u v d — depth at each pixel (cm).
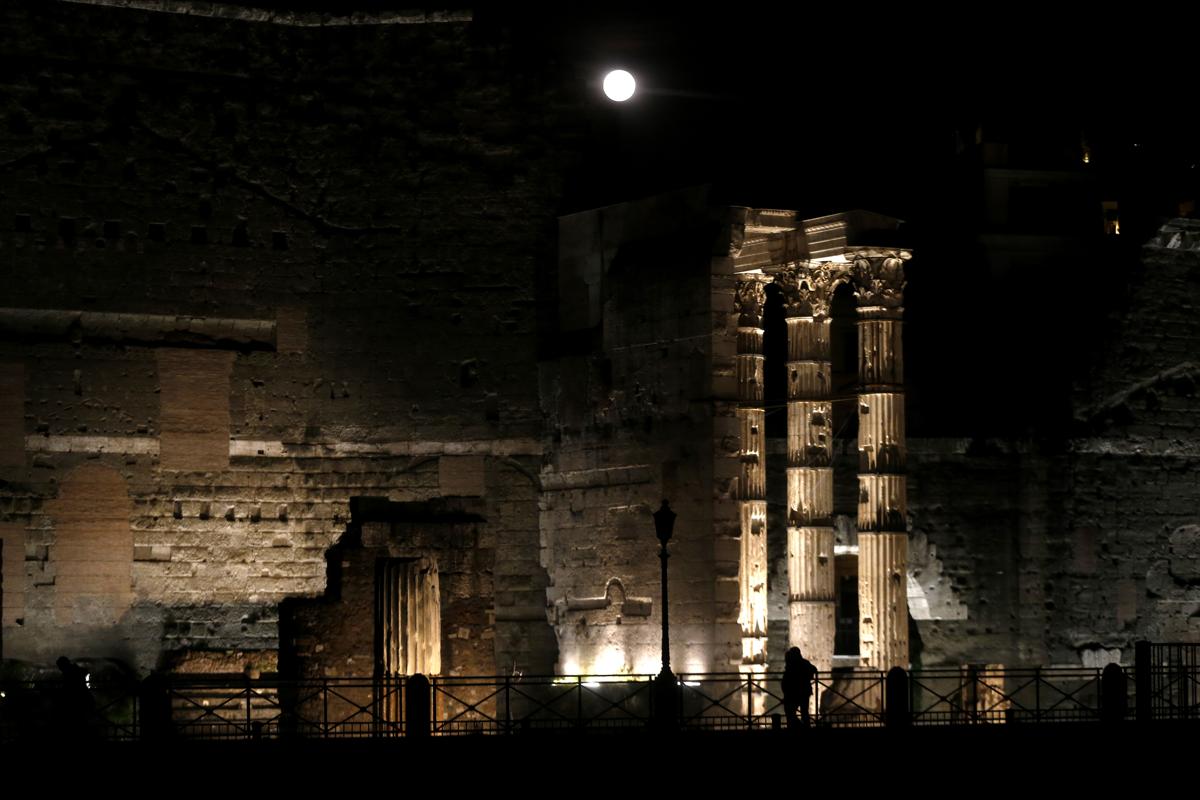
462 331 5309
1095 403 5409
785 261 4797
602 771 3578
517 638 5181
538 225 5341
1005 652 5388
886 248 4622
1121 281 5509
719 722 4525
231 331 5238
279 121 5303
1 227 5059
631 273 4962
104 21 5197
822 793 3622
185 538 5125
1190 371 5522
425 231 5338
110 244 5141
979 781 3697
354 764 3541
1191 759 3809
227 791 3494
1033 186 5809
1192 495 5484
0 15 5119
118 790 3481
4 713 4366
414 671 4809
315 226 5300
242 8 5278
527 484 5247
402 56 5381
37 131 5112
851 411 5509
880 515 4606
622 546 4919
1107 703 4016
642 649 4825
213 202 5231
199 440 5162
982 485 5428
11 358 5041
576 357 5131
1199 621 5447
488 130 5369
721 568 4631
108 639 5034
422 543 4912
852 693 4591
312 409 5250
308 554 5203
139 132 5194
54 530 5028
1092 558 5344
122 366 5122
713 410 4672
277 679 4672
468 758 3562
